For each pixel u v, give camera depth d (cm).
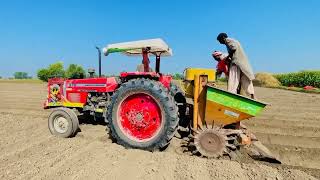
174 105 451
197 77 448
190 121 486
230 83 477
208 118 448
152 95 450
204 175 368
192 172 375
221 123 445
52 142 499
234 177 364
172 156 432
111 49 511
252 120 740
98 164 395
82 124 641
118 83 542
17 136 542
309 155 470
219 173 374
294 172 385
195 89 450
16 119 709
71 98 576
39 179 346
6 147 471
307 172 396
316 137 577
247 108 428
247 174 374
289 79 2664
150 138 457
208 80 468
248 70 469
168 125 445
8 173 363
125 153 441
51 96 591
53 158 417
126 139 465
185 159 420
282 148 505
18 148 466
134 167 387
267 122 715
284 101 1176
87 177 353
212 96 440
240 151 454
